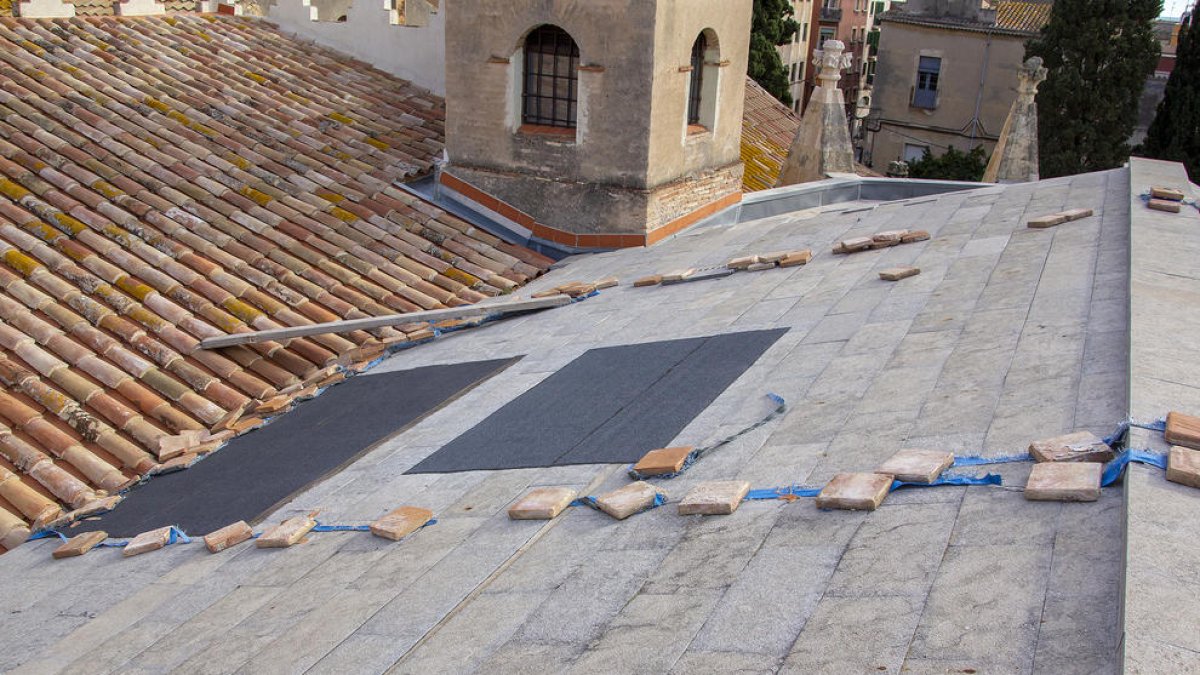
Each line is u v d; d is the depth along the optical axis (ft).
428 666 14.89
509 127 43.62
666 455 20.11
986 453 16.57
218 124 46.06
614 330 31.83
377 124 50.14
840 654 12.17
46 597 22.29
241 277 37.29
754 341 26.63
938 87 147.13
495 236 44.24
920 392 20.04
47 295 33.50
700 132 45.70
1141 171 34.73
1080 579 12.23
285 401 31.81
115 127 43.47
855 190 52.19
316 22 58.65
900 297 27.07
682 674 12.76
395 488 23.29
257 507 24.35
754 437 20.30
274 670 16.05
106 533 25.08
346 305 37.04
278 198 41.86
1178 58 111.96
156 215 38.78
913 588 13.19
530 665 14.11
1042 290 24.50
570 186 43.19
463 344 34.81
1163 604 10.80
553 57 42.93
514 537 18.62
